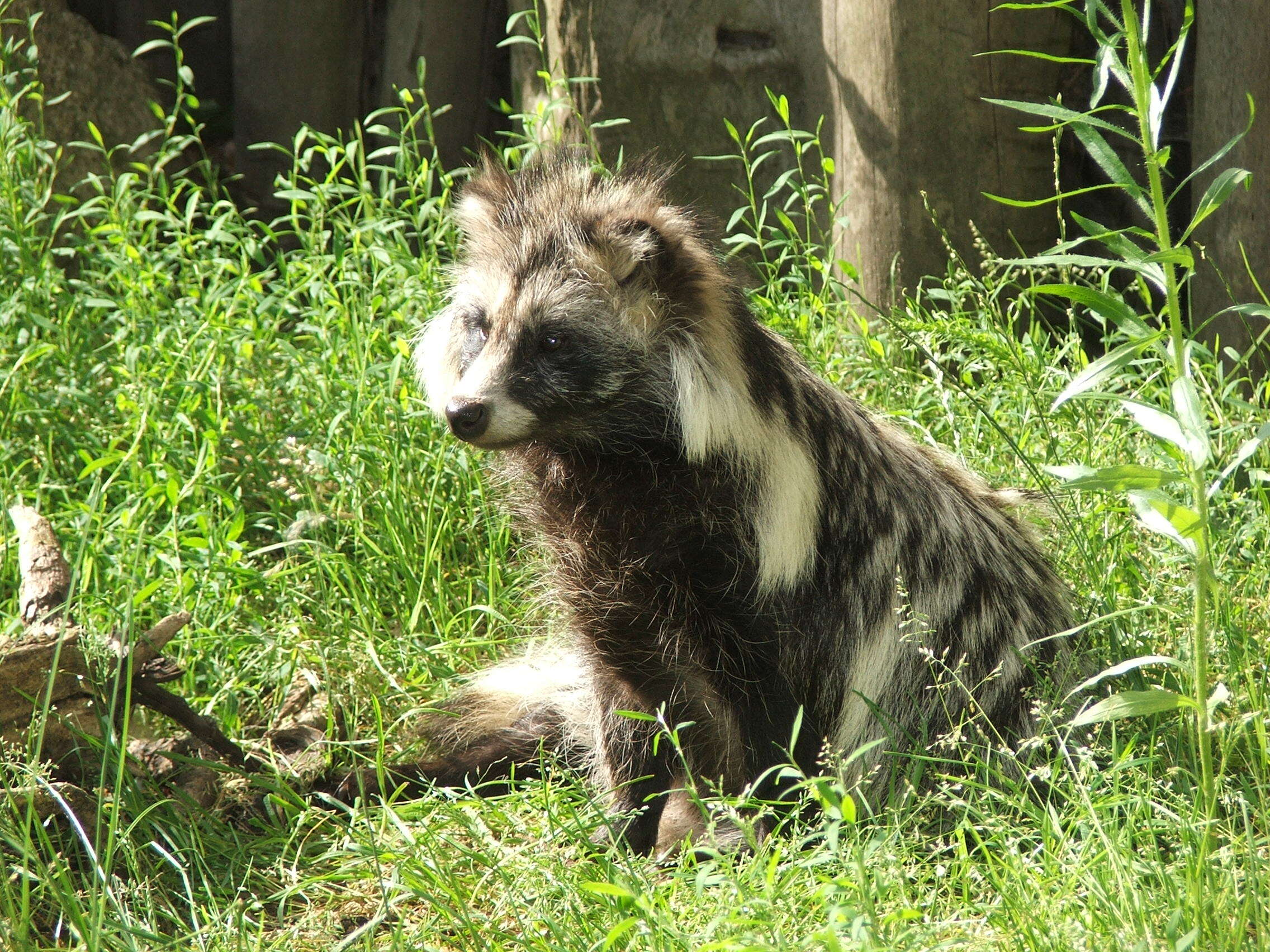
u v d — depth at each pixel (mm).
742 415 7141
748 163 10766
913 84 10766
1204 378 9516
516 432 7199
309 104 14391
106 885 6043
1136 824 6434
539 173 7930
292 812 7422
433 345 8133
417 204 12484
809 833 7117
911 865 6703
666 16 11797
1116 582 8398
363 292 11148
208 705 8000
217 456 9719
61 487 9242
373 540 9609
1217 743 7215
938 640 7707
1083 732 7668
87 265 13008
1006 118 10820
